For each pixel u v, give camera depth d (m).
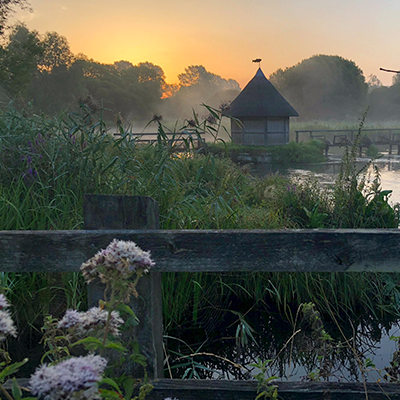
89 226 1.90
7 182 4.01
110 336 1.42
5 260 1.84
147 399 1.83
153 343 1.89
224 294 4.07
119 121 4.10
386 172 14.01
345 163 4.75
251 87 23.94
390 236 1.72
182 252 1.80
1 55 30.17
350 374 2.85
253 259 1.78
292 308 3.90
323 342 2.75
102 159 4.10
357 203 4.50
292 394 1.78
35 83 50.53
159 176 3.71
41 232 1.83
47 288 3.26
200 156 6.93
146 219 1.87
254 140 23.56
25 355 2.90
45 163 4.09
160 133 3.94
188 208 4.04
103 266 1.36
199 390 1.81
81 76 55.59
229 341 3.39
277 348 3.25
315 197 4.97
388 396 1.74
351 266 1.75
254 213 4.56
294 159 20.09
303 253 1.76
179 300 3.67
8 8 28.98
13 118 4.29
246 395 1.80
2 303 1.18
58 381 0.89
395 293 3.90
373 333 3.51
